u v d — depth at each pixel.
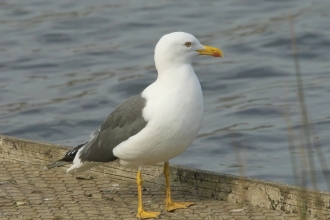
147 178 9.18
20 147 9.99
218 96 17.69
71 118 16.50
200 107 8.05
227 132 14.79
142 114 7.95
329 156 12.79
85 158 8.55
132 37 22.80
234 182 8.43
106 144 8.32
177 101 7.85
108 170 9.41
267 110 16.08
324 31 21.20
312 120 14.98
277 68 19.14
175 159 13.52
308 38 20.88
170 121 7.82
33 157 9.91
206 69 19.41
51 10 25.91
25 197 8.51
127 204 8.41
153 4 25.94
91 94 18.05
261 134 14.53
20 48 22.12
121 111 8.20
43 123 16.23
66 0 27.11
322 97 16.58
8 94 18.39
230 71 19.14
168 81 7.99
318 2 24.56
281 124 15.08
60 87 18.80
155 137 7.87
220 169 12.85
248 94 17.50
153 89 8.09
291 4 24.69
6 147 10.12
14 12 25.84
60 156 9.67
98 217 7.86
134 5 25.94
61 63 20.78
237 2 25.59
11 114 16.89
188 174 8.86
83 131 15.78
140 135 7.90
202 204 8.38
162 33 22.97
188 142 8.10
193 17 24.36
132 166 8.42
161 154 8.05
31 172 9.58
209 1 26.06
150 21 24.14
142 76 19.05
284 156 13.28
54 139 15.44
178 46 8.05
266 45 20.84
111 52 21.47
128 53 21.30
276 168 12.60
